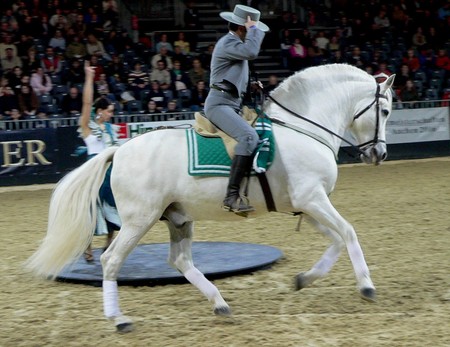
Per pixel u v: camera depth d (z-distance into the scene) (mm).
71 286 8250
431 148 21688
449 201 13750
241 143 6680
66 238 6766
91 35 22141
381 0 28750
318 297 7449
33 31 22578
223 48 6812
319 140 7129
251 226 11820
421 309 6902
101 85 19922
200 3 29438
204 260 8898
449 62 25719
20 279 8625
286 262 9117
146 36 25578
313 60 25062
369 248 9781
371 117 7418
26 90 19281
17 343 6301
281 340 6082
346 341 5992
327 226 6930
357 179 17500
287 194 7004
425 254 9336
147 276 8156
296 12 29203
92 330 6602
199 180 6801
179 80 21562
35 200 15492
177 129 7070
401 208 13109
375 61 25203
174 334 6359
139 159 6820
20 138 17812
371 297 6840
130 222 6793
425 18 27984
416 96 22609
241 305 7262
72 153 18203
